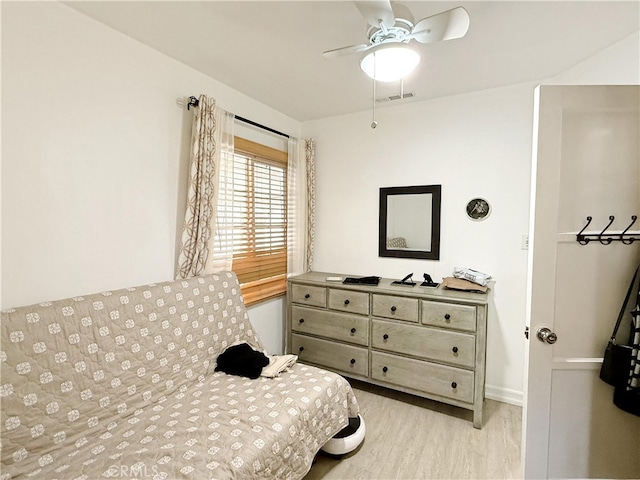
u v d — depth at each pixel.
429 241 2.76
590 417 1.45
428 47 1.89
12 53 1.39
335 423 1.83
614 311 1.41
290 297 2.91
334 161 3.21
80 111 1.63
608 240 1.39
